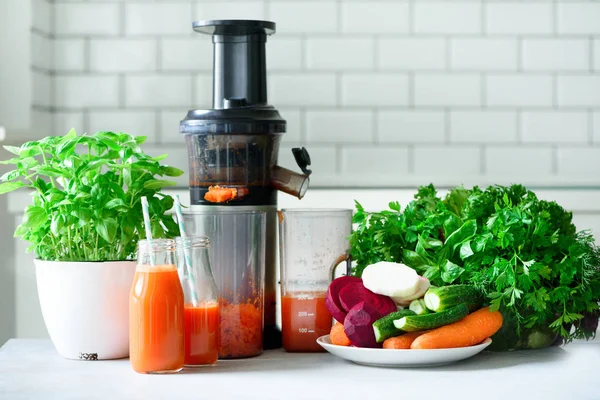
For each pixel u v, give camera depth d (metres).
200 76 3.49
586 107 3.48
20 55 3.10
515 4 3.46
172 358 1.46
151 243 1.46
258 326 1.63
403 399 1.29
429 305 1.52
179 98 3.49
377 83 3.47
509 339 1.60
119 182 1.59
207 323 1.52
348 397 1.30
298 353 1.67
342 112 3.48
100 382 1.41
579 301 1.55
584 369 1.49
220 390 1.35
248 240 1.61
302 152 1.75
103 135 1.59
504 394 1.32
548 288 1.55
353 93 3.48
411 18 3.46
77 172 1.53
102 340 1.57
